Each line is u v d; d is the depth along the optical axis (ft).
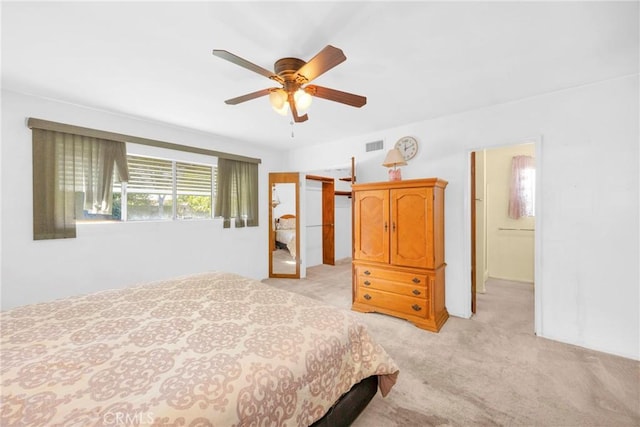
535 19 4.99
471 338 8.32
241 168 14.16
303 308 5.42
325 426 4.13
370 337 5.11
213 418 2.80
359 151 12.89
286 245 16.37
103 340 4.05
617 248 7.35
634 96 7.09
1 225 7.86
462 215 9.98
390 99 8.68
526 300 11.94
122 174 10.02
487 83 7.61
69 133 8.87
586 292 7.75
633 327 7.16
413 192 9.34
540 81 7.51
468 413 5.24
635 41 5.66
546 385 6.05
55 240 8.71
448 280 10.28
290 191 16.21
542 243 8.38
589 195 7.70
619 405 5.42
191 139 12.14
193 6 4.61
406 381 6.23
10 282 7.99
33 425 2.49
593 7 4.69
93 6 4.59
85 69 6.77
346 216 22.97
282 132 12.38
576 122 7.85
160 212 11.50
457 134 10.00
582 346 7.79
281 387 3.44
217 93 8.15
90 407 2.69
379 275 10.19
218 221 13.16
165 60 6.36
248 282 7.23
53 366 3.36
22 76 7.12
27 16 4.83
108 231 9.77
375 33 5.39
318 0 4.49
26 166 8.22
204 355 3.65
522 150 15.15
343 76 7.16
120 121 10.01
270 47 5.85
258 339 4.11
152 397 2.84
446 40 5.64
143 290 6.47
